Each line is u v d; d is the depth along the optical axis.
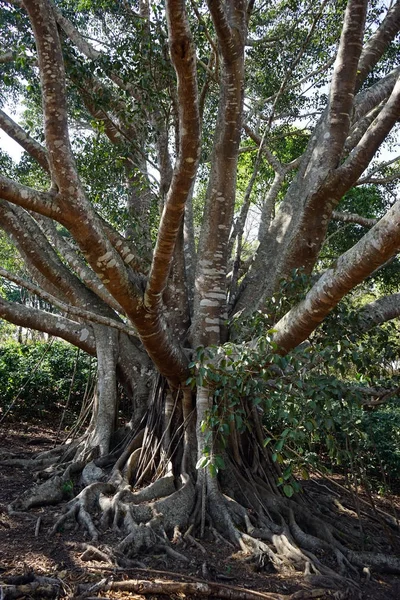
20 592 4.17
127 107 7.58
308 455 4.93
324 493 8.48
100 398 7.76
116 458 7.22
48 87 4.46
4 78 7.58
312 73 10.19
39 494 6.28
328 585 5.02
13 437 10.59
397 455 9.40
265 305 6.37
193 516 6.05
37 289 5.54
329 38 9.70
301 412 4.78
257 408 7.29
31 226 8.12
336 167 6.64
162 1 6.97
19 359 13.01
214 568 5.11
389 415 10.46
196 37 7.64
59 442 10.26
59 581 4.41
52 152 4.35
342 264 4.41
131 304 4.97
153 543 5.36
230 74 6.62
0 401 12.30
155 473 6.73
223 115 6.82
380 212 12.30
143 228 8.02
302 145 12.84
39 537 5.34
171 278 7.71
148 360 8.07
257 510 6.40
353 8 6.60
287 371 5.29
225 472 6.71
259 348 4.88
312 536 6.05
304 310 4.84
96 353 8.02
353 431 5.70
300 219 6.62
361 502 8.13
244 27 6.64
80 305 8.06
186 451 6.72
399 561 5.84
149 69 7.30
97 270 4.67
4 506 6.05
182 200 4.19
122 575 4.68
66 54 6.97
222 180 7.09
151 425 7.20
